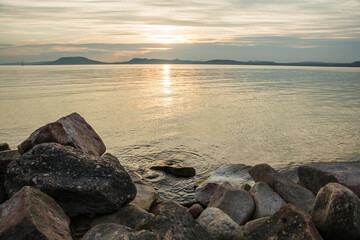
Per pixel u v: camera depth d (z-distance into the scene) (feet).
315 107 131.64
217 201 25.72
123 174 20.01
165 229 18.28
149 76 505.66
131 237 15.11
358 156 57.47
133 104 140.36
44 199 17.28
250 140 68.80
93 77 442.91
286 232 18.31
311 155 57.82
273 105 138.31
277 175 27.71
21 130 81.92
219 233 19.52
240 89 241.55
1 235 13.96
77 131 27.55
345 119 99.25
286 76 505.25
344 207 17.78
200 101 154.51
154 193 25.02
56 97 169.48
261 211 24.34
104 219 19.02
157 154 56.85
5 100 153.38
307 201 25.14
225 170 40.78
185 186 40.88
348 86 277.44
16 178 19.06
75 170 19.22
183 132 77.10
